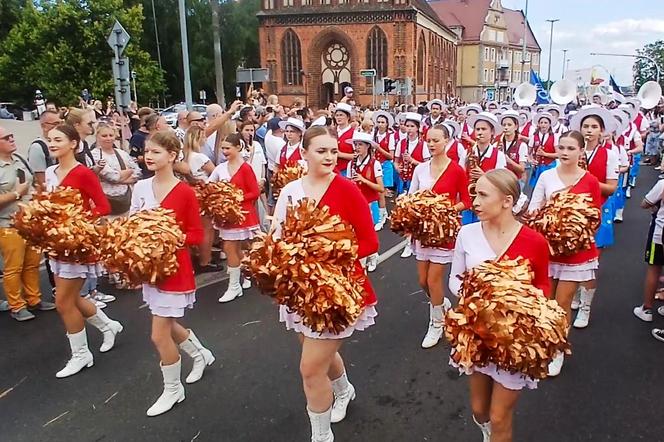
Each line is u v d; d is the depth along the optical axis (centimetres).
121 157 648
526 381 280
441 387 422
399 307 588
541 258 304
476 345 265
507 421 289
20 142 2178
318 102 5081
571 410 385
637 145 1118
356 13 4869
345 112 838
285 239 297
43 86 3441
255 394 415
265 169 834
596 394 405
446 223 458
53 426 381
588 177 445
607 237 553
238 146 619
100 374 450
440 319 487
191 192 396
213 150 752
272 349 491
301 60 5050
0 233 544
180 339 420
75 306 448
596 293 614
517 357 255
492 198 296
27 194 558
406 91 3067
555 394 406
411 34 4803
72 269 429
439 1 7894
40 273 718
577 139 437
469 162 626
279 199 336
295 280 285
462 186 493
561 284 431
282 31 5031
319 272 286
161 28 4984
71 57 3416
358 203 324
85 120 596
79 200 436
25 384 437
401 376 439
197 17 5003
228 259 616
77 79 3444
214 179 629
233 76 5334
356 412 390
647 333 509
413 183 518
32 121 3425
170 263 361
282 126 900
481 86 7606
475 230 316
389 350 485
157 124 745
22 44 3591
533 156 1000
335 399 384
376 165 722
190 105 1698
